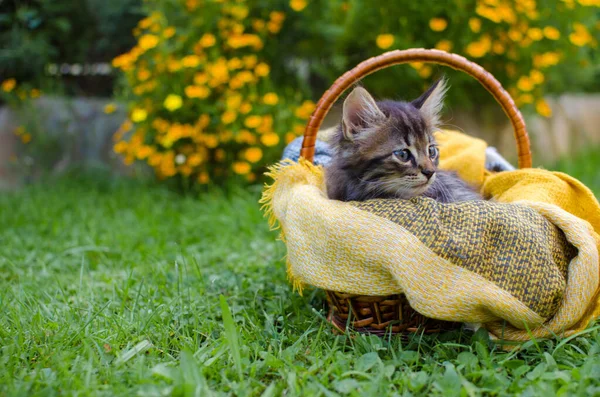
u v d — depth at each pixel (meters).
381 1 1.24
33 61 1.53
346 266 0.65
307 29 1.37
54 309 0.74
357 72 0.71
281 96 1.33
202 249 1.00
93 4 1.59
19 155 1.54
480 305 0.62
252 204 1.13
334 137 0.75
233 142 1.24
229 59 1.33
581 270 0.63
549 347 0.64
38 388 0.59
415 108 0.75
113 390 0.58
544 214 0.66
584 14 1.38
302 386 0.59
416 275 0.62
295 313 0.74
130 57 1.27
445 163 0.85
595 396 0.56
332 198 0.73
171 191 1.30
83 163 1.55
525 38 1.29
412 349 0.66
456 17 1.23
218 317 0.74
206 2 1.29
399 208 0.65
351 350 0.66
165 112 1.27
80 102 1.60
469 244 0.63
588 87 2.21
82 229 1.08
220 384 0.60
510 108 0.77
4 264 0.93
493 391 0.57
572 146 1.89
